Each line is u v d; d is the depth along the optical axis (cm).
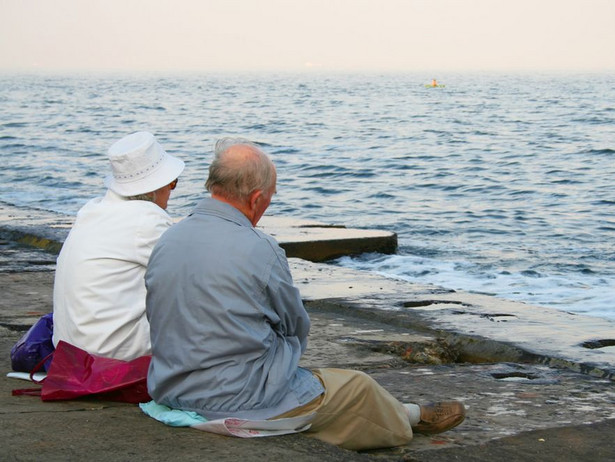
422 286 850
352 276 909
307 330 365
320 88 13950
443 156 3106
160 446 337
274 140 3809
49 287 809
